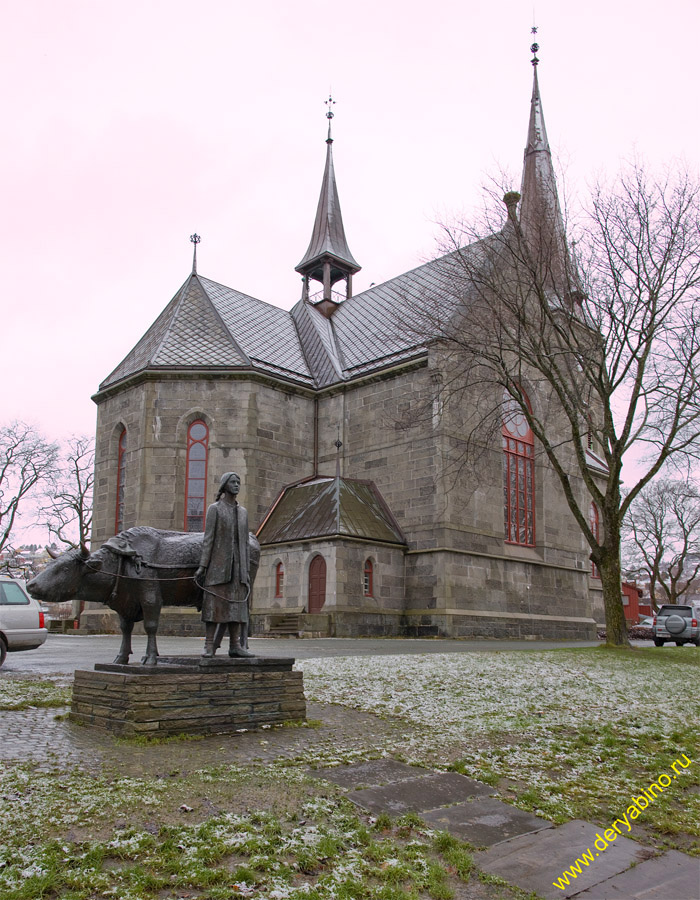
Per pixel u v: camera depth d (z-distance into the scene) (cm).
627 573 8419
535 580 3803
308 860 603
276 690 1071
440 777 862
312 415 4078
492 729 1102
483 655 2011
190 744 926
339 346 4397
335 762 883
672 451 2530
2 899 498
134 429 3822
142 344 4303
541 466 3956
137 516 3659
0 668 1622
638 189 2730
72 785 724
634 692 1505
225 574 1055
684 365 2509
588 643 3159
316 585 3262
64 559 1030
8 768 773
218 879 559
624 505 2559
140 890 529
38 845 584
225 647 2309
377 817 727
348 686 1416
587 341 3114
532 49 4666
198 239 4559
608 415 2584
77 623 3991
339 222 5325
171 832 625
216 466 3719
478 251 3098
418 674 1579
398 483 3594
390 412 3712
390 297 4412
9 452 6044
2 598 1694
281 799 732
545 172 3962
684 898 627
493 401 3622
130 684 941
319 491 3612
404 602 3425
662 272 2522
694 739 1117
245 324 4291
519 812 774
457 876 622
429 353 3522
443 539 3344
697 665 2097
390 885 584
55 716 1067
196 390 3778
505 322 3008
